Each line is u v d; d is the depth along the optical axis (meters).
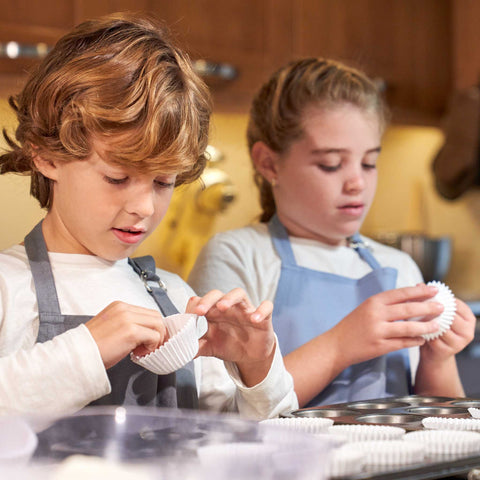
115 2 1.95
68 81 0.75
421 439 0.62
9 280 0.78
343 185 1.12
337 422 0.76
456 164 2.51
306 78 1.15
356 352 1.00
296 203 1.14
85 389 0.67
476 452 0.59
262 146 1.21
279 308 1.10
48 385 0.66
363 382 1.06
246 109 2.21
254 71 2.18
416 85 2.56
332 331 1.02
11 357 0.67
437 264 2.52
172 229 2.31
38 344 0.69
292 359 1.00
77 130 0.74
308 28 2.29
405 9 2.52
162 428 0.52
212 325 0.84
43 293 0.79
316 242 1.17
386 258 1.23
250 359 0.83
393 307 1.01
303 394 0.98
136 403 0.80
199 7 2.08
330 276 1.13
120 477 0.43
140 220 0.77
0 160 0.87
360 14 2.41
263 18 2.20
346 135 1.10
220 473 0.45
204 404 0.91
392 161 2.80
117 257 0.81
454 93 2.51
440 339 1.05
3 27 1.79
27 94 0.82
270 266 1.13
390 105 2.50
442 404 0.87
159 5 2.02
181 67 0.82
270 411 0.84
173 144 0.75
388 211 2.79
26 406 0.65
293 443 0.50
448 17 2.62
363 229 2.75
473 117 2.44
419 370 1.10
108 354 0.69
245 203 2.40
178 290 0.94
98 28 0.81
